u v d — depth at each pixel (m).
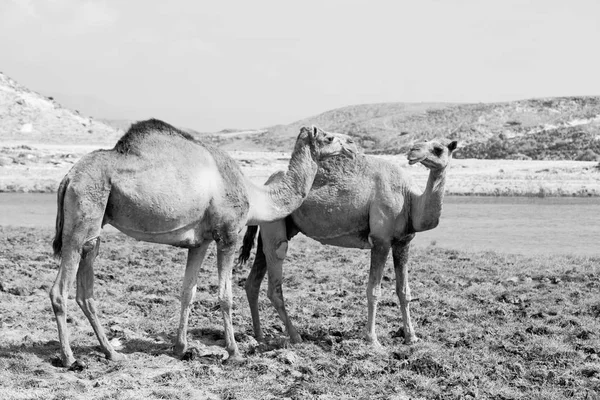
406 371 8.51
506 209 33.75
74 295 12.59
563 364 8.91
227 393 7.66
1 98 118.88
